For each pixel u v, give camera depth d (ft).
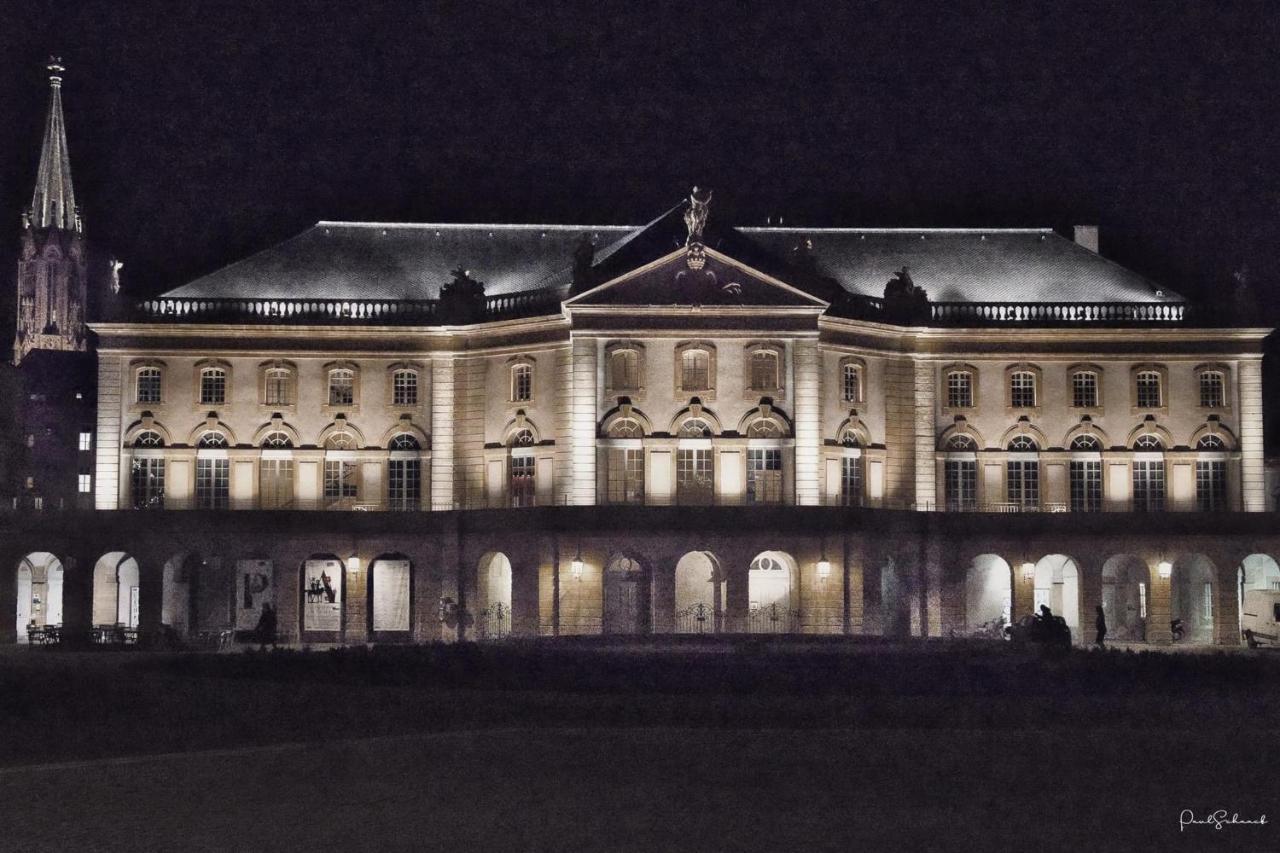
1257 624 305.73
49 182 518.37
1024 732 140.87
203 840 99.30
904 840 100.01
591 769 122.42
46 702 163.63
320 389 308.60
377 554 291.38
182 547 289.33
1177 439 310.04
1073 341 311.06
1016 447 310.04
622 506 270.87
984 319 311.27
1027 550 293.43
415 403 309.01
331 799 111.24
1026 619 259.80
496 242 331.16
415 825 103.45
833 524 272.51
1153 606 296.30
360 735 141.69
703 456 284.20
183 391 306.96
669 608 269.23
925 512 290.56
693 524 270.26
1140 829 103.35
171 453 305.53
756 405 284.20
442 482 306.96
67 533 287.48
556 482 287.69
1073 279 324.60
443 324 306.14
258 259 323.78
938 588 290.76
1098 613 281.13
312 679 181.88
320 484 307.37
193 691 171.63
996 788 115.65
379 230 331.77
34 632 266.77
